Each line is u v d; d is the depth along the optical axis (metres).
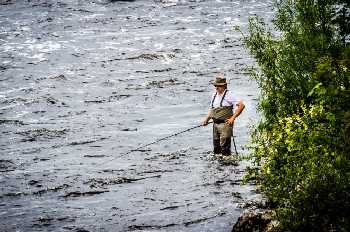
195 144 41.19
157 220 26.75
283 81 27.62
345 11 25.95
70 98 57.44
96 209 28.80
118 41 90.31
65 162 37.69
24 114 51.97
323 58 21.34
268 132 22.61
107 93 59.16
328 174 19.05
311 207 19.30
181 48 83.50
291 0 29.55
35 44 89.19
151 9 124.94
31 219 27.83
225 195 29.48
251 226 22.84
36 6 129.50
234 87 59.25
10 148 41.62
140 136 44.09
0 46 88.06
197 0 136.75
